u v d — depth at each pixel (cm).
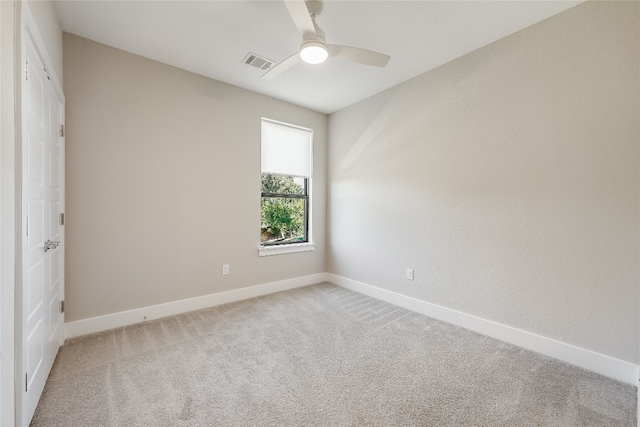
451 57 262
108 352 209
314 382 177
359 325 262
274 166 362
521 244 225
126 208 254
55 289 200
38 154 157
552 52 207
